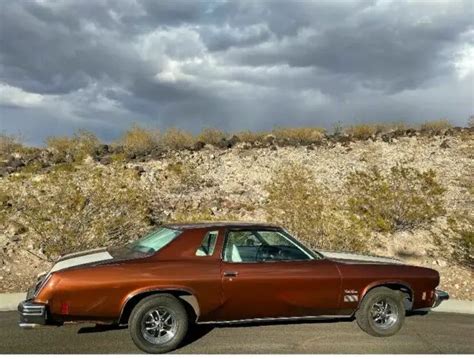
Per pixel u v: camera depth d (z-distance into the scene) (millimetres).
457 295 9695
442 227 13109
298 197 11117
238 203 14383
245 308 6352
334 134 22438
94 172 12062
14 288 9078
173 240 6336
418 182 13523
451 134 21344
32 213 10227
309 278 6535
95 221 10281
